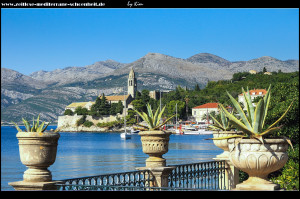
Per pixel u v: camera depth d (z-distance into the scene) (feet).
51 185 25.82
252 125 25.25
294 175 47.03
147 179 33.53
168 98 632.79
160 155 35.35
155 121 36.60
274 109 60.08
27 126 26.84
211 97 634.43
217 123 44.86
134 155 284.41
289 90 67.15
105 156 278.67
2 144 449.06
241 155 23.56
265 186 23.44
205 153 269.64
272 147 23.25
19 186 25.58
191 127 560.61
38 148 25.73
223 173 42.78
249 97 25.70
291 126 58.39
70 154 300.20
